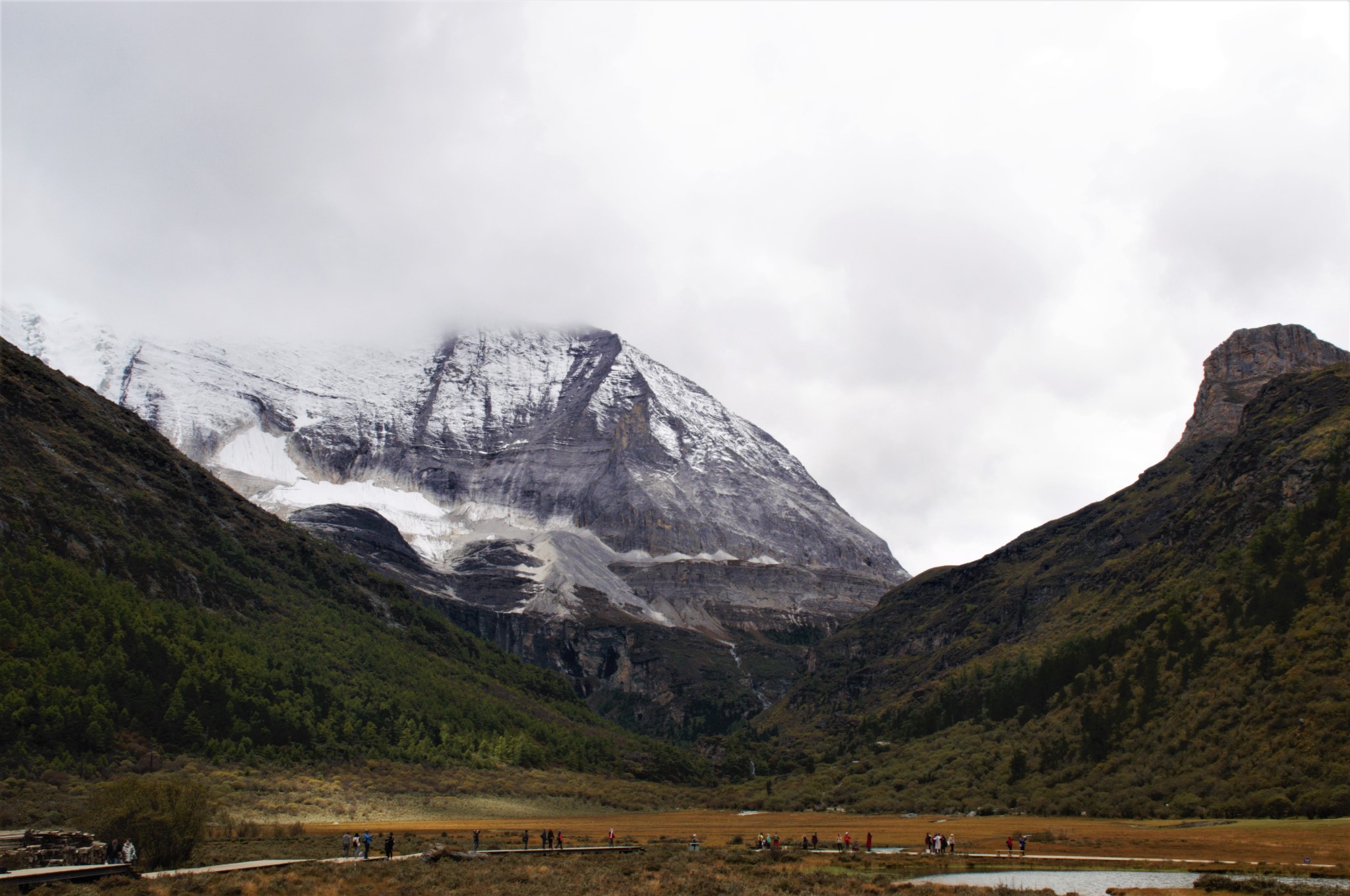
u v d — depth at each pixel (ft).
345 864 332.19
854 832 558.56
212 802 529.86
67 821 418.10
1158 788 568.82
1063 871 364.38
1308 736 522.88
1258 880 312.09
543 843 443.73
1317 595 624.59
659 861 380.17
